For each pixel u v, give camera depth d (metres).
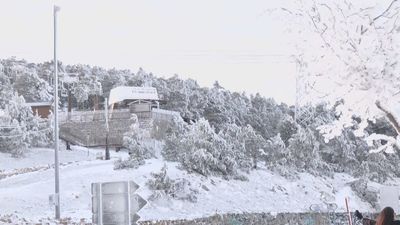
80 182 46.75
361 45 9.14
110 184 13.59
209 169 54.38
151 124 66.94
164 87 101.12
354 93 9.30
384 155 68.69
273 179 57.97
